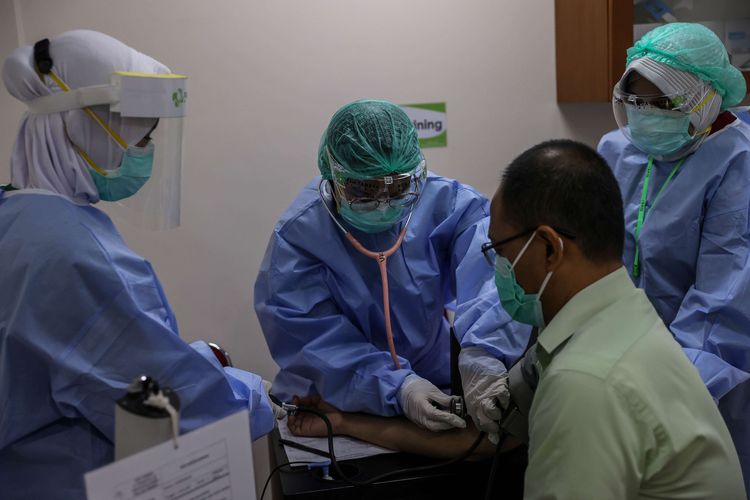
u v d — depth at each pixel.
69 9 2.13
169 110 1.17
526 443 1.39
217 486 0.77
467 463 1.44
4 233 1.08
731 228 1.68
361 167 1.49
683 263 1.78
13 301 1.05
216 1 2.20
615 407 0.89
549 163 1.00
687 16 2.30
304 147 2.31
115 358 1.08
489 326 1.56
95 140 1.17
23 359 1.07
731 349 1.62
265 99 2.27
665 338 0.99
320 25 2.26
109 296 1.07
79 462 1.12
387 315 1.65
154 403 0.75
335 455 1.51
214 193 2.29
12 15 2.09
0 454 1.12
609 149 2.01
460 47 2.35
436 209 1.77
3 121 2.12
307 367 1.62
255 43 2.24
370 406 1.58
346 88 2.31
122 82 1.12
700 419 0.95
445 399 1.52
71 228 1.08
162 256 2.29
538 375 1.21
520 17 2.37
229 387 1.16
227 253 2.33
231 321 2.36
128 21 2.16
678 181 1.78
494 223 1.07
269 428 1.36
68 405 1.08
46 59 1.13
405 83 2.34
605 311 1.00
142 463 0.70
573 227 0.98
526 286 1.06
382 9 2.29
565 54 2.36
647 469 0.91
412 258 1.71
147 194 1.30
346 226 1.67
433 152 2.41
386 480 1.39
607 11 2.20
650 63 1.68
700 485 0.92
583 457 0.88
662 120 1.70
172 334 1.10
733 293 1.61
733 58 2.32
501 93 2.40
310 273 1.68
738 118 1.85
